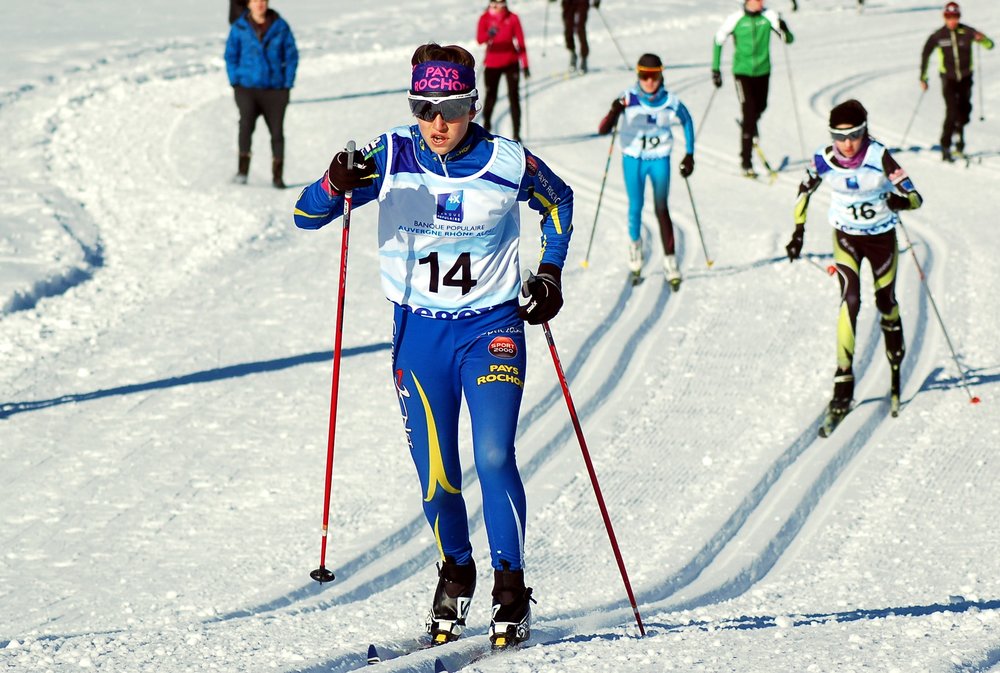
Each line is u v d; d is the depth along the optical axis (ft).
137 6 281.74
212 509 68.80
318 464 75.31
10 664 44.50
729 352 96.78
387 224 44.45
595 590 60.08
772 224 132.46
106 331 98.63
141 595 57.77
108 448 77.05
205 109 186.60
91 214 130.82
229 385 88.02
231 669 43.16
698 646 41.09
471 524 68.28
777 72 230.48
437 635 47.21
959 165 164.25
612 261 118.21
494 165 43.47
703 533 67.51
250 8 141.90
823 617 51.83
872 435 83.71
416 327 44.93
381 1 305.53
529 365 91.76
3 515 67.56
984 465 77.41
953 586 59.06
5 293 101.96
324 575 46.01
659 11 302.45
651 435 81.71
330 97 200.54
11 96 185.26
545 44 257.96
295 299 107.34
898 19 300.61
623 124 109.81
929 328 102.78
